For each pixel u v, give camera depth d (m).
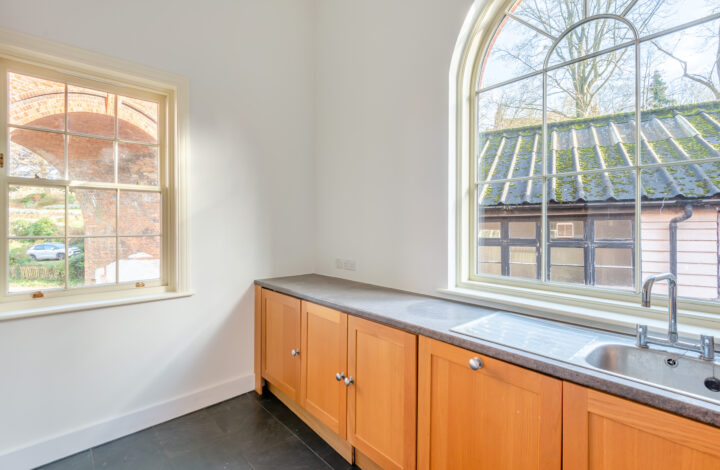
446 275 1.96
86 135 1.96
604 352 1.19
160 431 2.05
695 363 1.09
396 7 2.20
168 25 2.15
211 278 2.35
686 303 1.33
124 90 2.09
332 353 1.85
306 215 2.85
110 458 1.81
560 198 1.66
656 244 1.40
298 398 2.11
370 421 1.63
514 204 1.82
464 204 1.97
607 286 1.52
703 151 1.29
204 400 2.32
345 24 2.59
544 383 1.05
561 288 1.64
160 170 2.22
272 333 2.36
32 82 1.81
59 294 1.88
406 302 1.84
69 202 1.92
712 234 1.28
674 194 1.35
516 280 1.80
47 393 1.79
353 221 2.54
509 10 1.83
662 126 1.38
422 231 2.07
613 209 1.50
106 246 2.03
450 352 1.30
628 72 1.46
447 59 1.92
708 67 1.27
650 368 1.16
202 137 2.30
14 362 1.71
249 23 2.52
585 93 1.58
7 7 1.66
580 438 0.97
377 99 2.34
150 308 2.11
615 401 0.91
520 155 1.80
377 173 2.35
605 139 1.52
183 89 2.21
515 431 1.12
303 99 2.83
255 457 1.82
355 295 2.02
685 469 0.81
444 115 1.94
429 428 1.38
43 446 1.76
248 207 2.52
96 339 1.93
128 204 2.11
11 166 1.76
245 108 2.50
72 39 1.83
